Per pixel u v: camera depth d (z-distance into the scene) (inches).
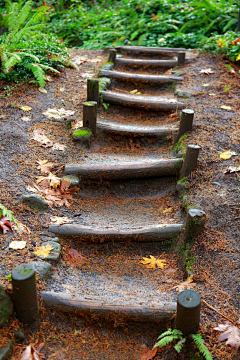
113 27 325.4
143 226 119.9
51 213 123.8
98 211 134.6
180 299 81.2
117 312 89.6
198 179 136.3
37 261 98.9
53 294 90.8
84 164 148.6
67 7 376.2
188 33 300.0
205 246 107.3
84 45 305.6
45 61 217.3
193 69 239.5
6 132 156.2
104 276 106.0
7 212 103.8
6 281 87.9
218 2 307.3
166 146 170.9
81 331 89.3
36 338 83.7
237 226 111.9
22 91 193.9
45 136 162.7
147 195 147.6
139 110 199.6
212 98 200.2
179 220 124.2
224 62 242.7
